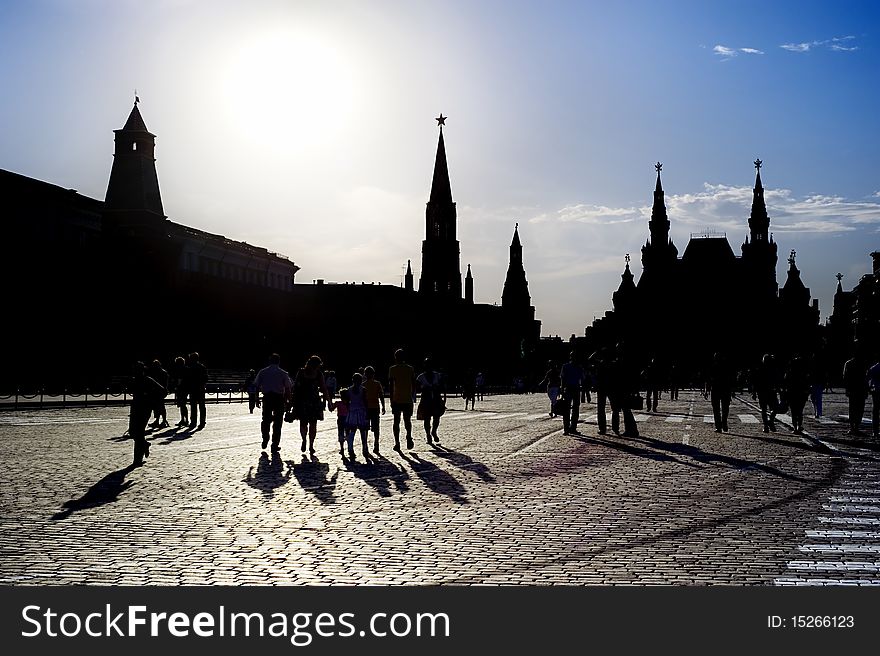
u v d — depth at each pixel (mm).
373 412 21359
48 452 20656
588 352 193750
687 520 12070
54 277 70688
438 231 141250
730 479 16375
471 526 11609
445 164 142125
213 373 78312
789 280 188625
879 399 27234
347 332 114625
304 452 21391
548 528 11484
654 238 168125
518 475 17016
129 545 10391
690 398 62969
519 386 94250
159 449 21797
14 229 68875
